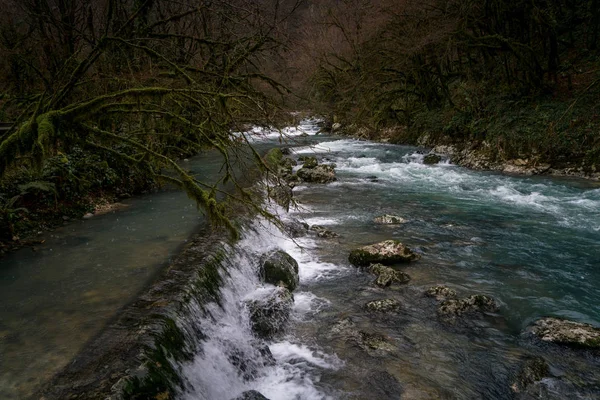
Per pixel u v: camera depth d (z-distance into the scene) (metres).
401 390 4.75
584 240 9.25
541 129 16.91
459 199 13.13
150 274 5.75
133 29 9.47
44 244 7.02
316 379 4.97
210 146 6.84
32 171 7.91
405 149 23.70
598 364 5.09
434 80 25.25
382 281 7.27
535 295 6.86
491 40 19.77
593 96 16.27
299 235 9.77
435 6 21.75
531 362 5.06
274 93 10.68
